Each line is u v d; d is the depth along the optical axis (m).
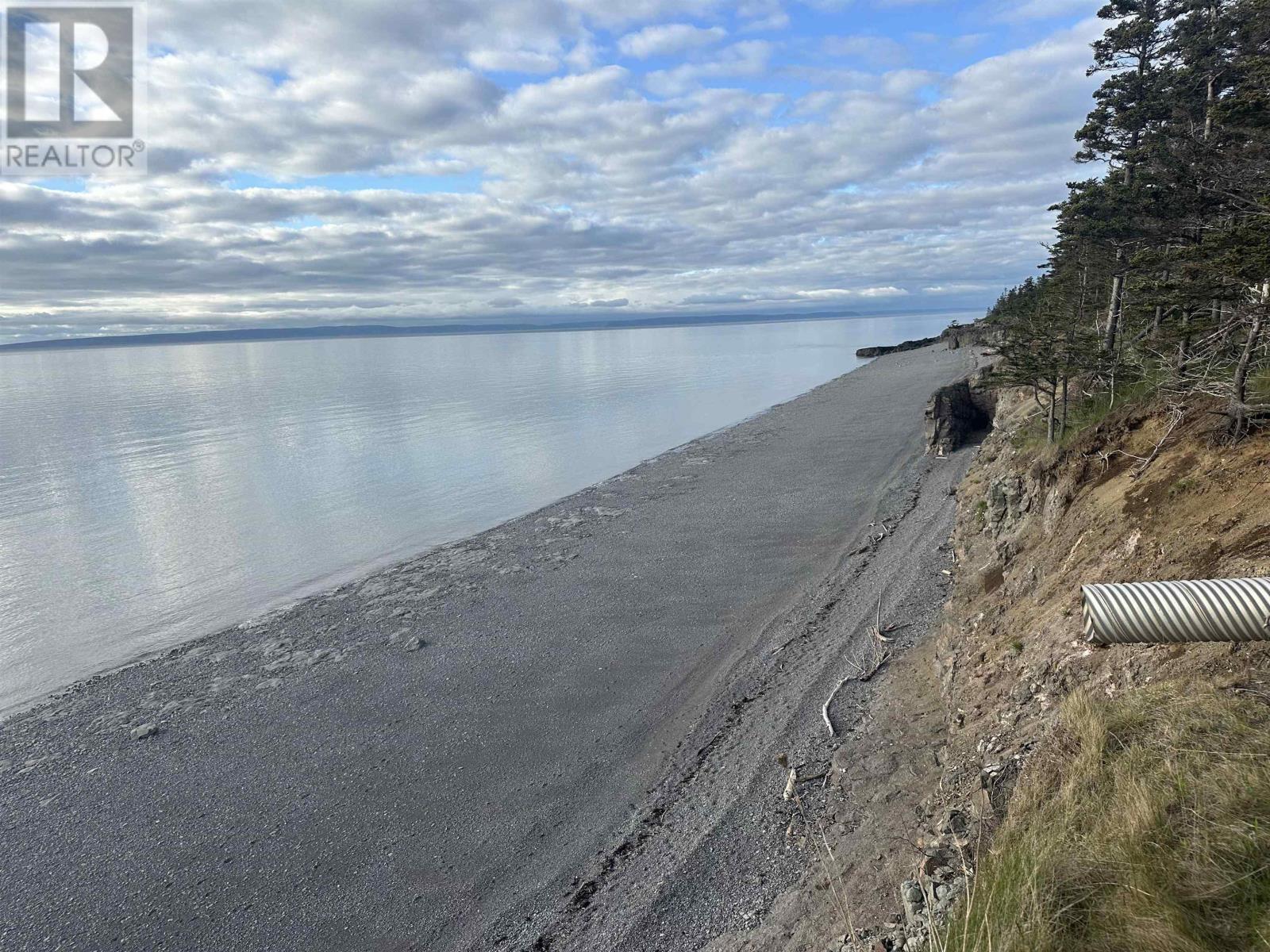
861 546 23.33
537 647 17.92
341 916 9.80
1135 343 18.91
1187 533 8.98
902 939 6.27
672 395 83.69
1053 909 4.85
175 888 10.54
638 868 9.84
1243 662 6.38
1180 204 16.50
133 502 36.84
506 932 9.23
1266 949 4.06
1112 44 19.50
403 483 40.12
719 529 26.95
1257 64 12.62
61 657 19.31
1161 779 5.43
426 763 13.22
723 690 14.87
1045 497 14.63
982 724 9.31
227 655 18.81
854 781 10.23
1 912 10.26
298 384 120.44
